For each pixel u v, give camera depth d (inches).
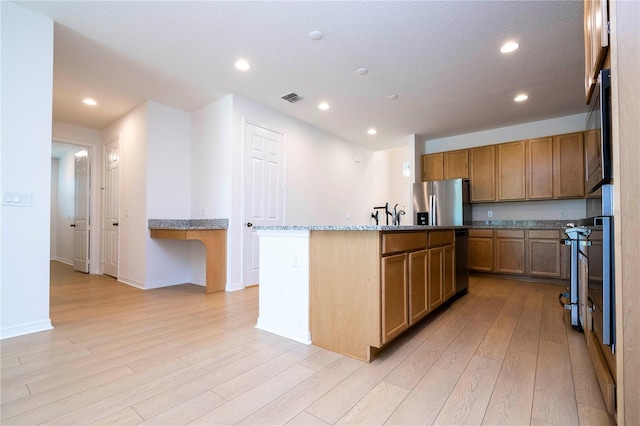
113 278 183.6
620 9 46.8
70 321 103.0
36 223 93.1
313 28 98.4
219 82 137.1
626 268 45.7
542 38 102.9
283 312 91.3
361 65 121.3
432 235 105.3
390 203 309.3
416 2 86.6
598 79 63.4
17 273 89.5
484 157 197.0
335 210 217.3
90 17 93.3
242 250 155.3
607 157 53.8
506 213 199.0
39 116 93.5
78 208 217.2
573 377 66.1
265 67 123.3
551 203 184.1
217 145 157.9
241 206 155.1
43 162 94.4
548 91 143.9
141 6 88.3
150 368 69.5
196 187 170.1
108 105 164.1
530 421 51.4
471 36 102.1
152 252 159.9
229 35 102.0
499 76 129.6
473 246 191.9
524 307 122.3
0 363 71.6
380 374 67.6
